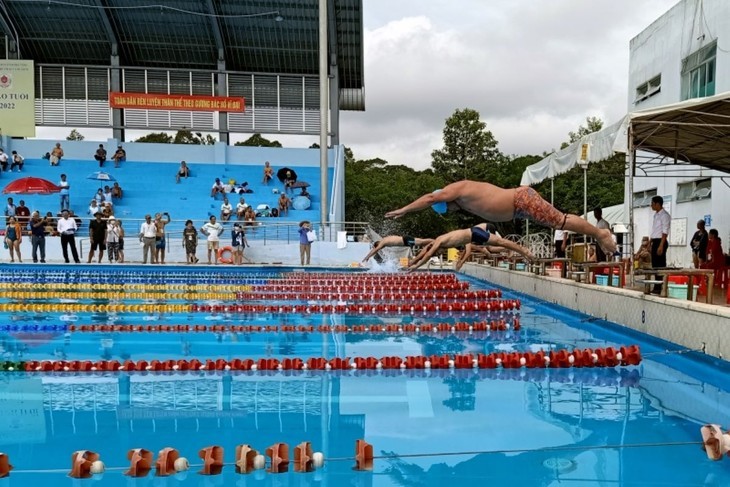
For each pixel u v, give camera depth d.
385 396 4.41
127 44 23.72
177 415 3.93
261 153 24.41
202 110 23.89
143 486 2.78
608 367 5.37
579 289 8.63
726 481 2.81
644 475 2.89
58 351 6.12
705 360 5.22
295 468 2.99
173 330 7.54
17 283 12.58
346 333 7.35
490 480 2.85
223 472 2.96
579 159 8.79
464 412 3.98
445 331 7.46
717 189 12.80
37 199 20.08
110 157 23.42
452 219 28.02
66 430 3.61
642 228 16.89
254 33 23.39
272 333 7.35
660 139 8.52
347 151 42.97
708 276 5.89
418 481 2.83
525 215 5.44
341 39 24.08
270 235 19.48
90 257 15.44
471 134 34.59
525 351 6.10
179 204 20.86
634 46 17.80
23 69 22.67
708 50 13.41
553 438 3.43
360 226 22.83
